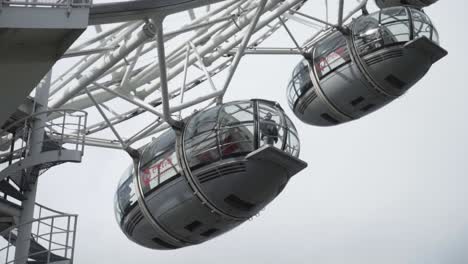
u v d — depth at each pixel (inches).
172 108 1074.7
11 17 714.2
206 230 1107.3
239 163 1016.2
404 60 1250.0
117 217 1189.1
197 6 938.7
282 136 1043.3
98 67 1027.3
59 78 1231.5
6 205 953.5
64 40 737.6
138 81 1309.1
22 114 1011.9
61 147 957.2
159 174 1087.6
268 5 1207.6
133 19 898.1
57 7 724.0
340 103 1327.5
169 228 1108.5
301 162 1011.3
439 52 1242.0
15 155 1030.4
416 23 1280.8
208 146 1037.2
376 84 1280.8
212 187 1034.1
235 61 1109.7
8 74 756.6
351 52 1283.2
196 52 1178.6
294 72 1378.0
